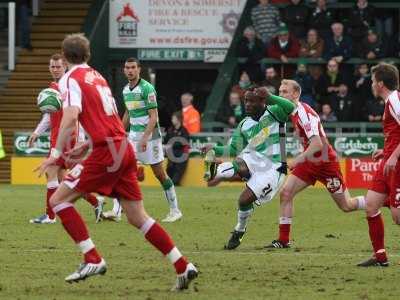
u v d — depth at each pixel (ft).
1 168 161.27
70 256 76.33
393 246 83.87
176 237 89.71
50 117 94.43
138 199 61.31
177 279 61.41
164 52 176.35
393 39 166.61
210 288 62.59
